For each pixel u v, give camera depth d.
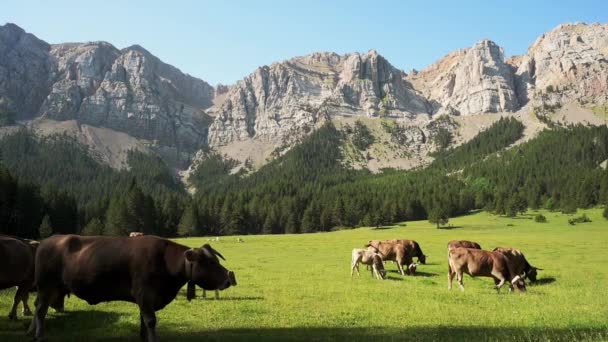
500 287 24.77
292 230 155.25
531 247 61.03
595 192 163.00
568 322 16.11
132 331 13.84
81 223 133.75
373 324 15.81
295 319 16.48
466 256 24.73
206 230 146.38
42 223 97.19
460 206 178.25
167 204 141.12
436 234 111.19
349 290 24.59
